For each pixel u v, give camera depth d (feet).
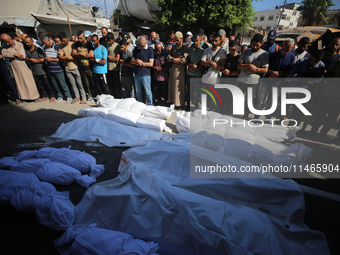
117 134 11.47
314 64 11.23
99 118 12.44
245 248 4.69
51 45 17.08
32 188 6.75
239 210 5.69
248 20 32.71
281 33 32.83
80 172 8.48
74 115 15.65
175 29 35.14
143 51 15.01
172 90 16.62
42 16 30.17
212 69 13.87
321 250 5.35
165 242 5.44
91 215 6.35
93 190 6.57
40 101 18.97
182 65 15.55
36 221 6.65
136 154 8.53
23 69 17.25
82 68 17.08
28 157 9.25
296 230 5.54
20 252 5.75
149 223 5.70
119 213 6.12
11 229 6.40
